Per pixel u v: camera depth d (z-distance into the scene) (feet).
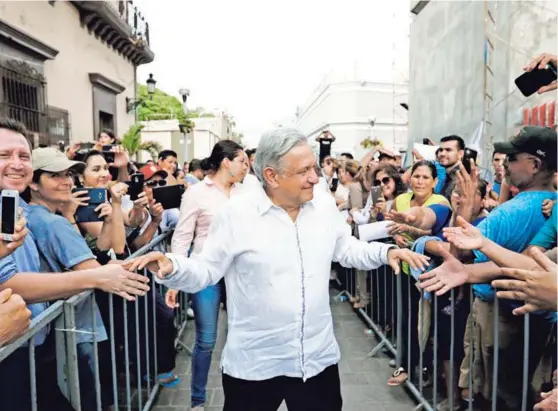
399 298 11.80
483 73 25.07
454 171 13.07
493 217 7.89
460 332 9.86
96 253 9.78
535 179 7.82
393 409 10.91
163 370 11.94
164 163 21.75
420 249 9.09
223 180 11.34
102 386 9.65
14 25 28.78
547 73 9.31
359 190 19.06
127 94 57.11
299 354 6.56
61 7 37.55
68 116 37.99
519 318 7.83
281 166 6.17
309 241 6.56
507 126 22.98
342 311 18.19
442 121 31.60
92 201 9.62
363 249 7.43
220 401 11.42
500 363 8.22
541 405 5.81
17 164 6.96
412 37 38.75
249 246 6.42
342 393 11.68
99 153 11.26
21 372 6.44
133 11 57.00
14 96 29.71
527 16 21.22
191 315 17.26
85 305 8.28
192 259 6.82
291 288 6.43
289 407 6.90
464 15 27.89
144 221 13.00
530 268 6.59
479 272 7.50
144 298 10.78
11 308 5.28
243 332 6.70
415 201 12.02
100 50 47.29
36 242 7.68
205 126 125.18
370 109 102.42
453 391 9.36
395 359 13.05
